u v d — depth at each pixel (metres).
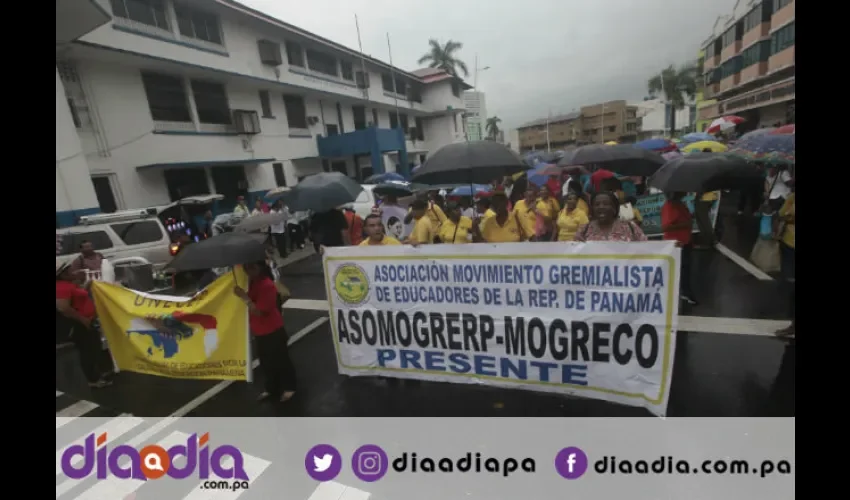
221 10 16.20
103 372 5.20
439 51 38.72
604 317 3.32
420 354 4.06
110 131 12.38
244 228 7.49
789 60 25.09
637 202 9.13
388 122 30.11
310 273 10.10
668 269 3.08
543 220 6.89
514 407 3.82
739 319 5.15
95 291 4.74
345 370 4.44
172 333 4.49
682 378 4.02
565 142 76.62
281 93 19.98
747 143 6.53
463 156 5.25
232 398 4.58
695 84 52.72
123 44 12.38
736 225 10.32
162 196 13.73
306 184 6.23
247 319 4.19
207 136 15.55
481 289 3.70
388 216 9.15
